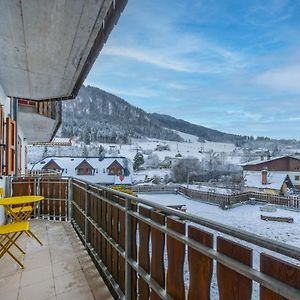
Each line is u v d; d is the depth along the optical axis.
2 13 2.73
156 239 1.99
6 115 6.07
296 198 22.36
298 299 0.92
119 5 2.59
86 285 3.18
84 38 3.23
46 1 2.52
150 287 2.05
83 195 4.85
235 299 1.24
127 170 42.56
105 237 3.20
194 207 23.67
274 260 1.05
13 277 3.41
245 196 25.83
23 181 6.83
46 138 16.53
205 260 1.44
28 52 3.64
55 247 4.60
